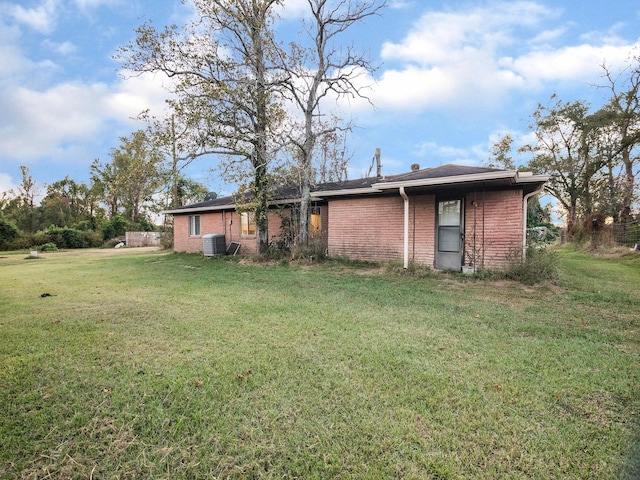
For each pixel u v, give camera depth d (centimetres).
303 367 318
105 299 628
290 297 634
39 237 2589
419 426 226
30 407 251
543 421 232
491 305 564
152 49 1038
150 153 1102
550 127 2452
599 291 674
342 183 1385
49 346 375
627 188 1914
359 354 349
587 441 211
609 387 278
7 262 1540
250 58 1113
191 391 273
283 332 422
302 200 1174
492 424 228
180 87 1048
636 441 211
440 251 941
